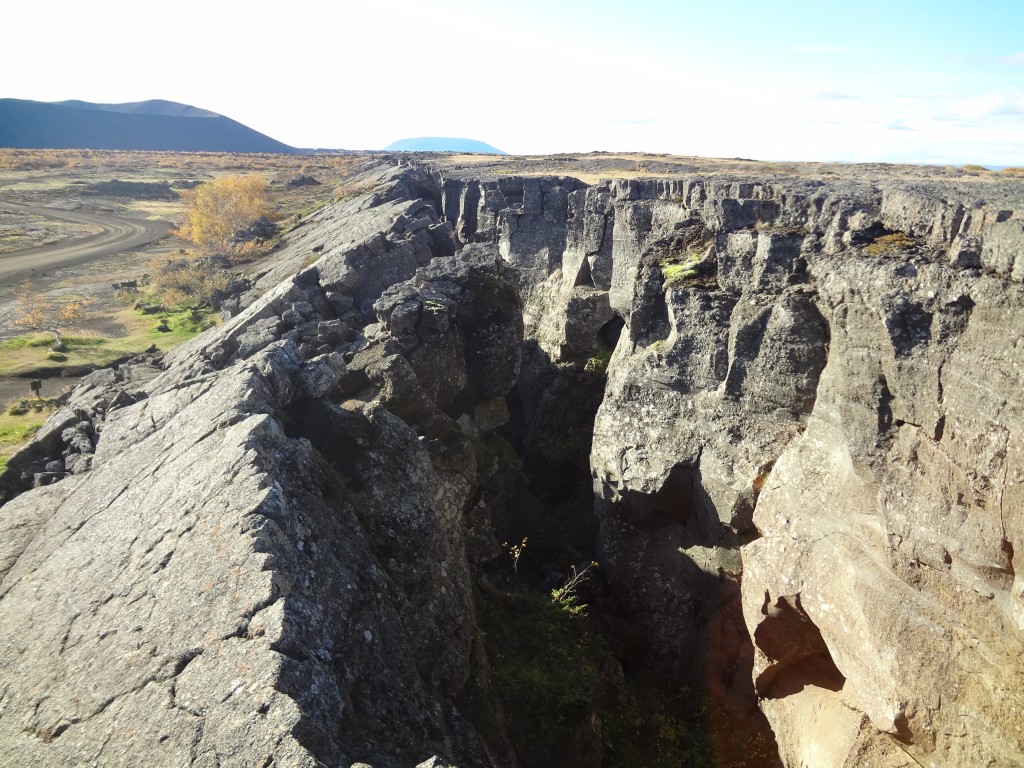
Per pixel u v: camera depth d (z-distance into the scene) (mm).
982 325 12266
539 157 84938
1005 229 12062
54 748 10445
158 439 18078
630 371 22438
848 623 14797
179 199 126875
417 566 15961
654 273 22172
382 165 115688
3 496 21734
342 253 34562
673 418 21250
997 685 12133
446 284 27266
